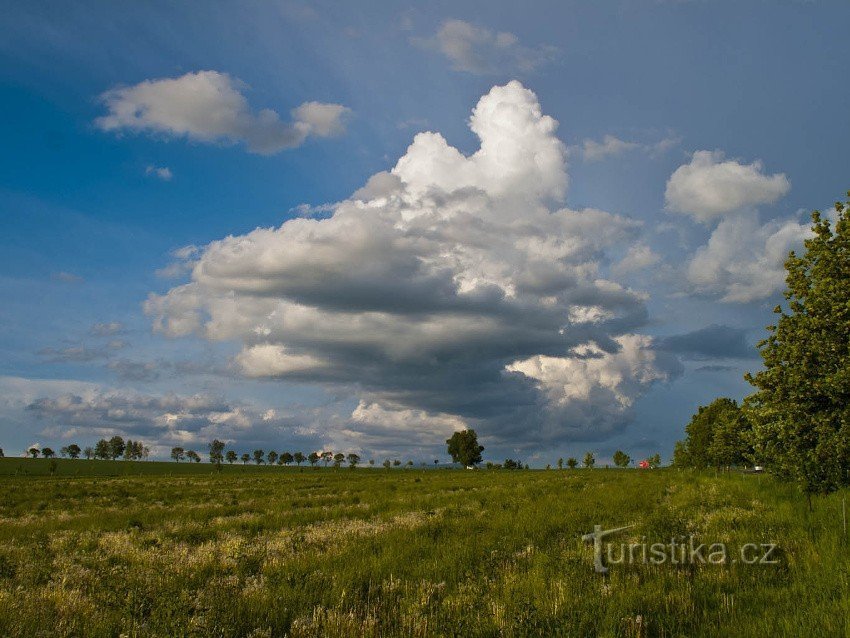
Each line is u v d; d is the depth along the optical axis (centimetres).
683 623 877
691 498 2748
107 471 12950
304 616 949
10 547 1850
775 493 2717
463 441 13638
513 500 3050
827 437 1526
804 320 1533
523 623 855
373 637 871
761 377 1628
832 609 861
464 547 1538
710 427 5781
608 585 1070
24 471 11762
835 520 1692
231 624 898
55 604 1043
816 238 1582
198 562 1445
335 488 5234
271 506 3331
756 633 800
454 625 880
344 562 1398
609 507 2458
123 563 1509
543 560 1305
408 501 3259
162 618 898
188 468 15725
